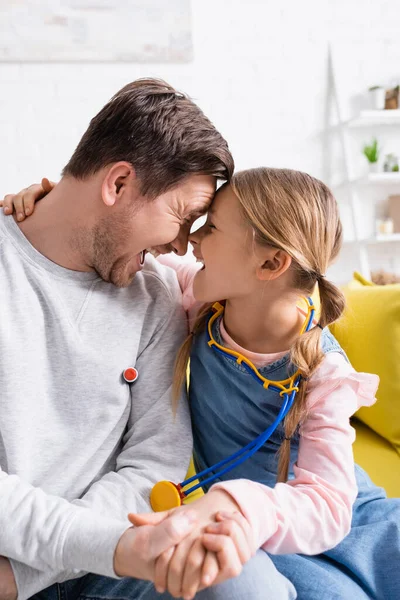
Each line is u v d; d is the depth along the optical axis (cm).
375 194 334
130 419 114
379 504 118
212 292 110
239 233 106
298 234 105
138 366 114
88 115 288
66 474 104
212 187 109
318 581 99
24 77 279
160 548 76
